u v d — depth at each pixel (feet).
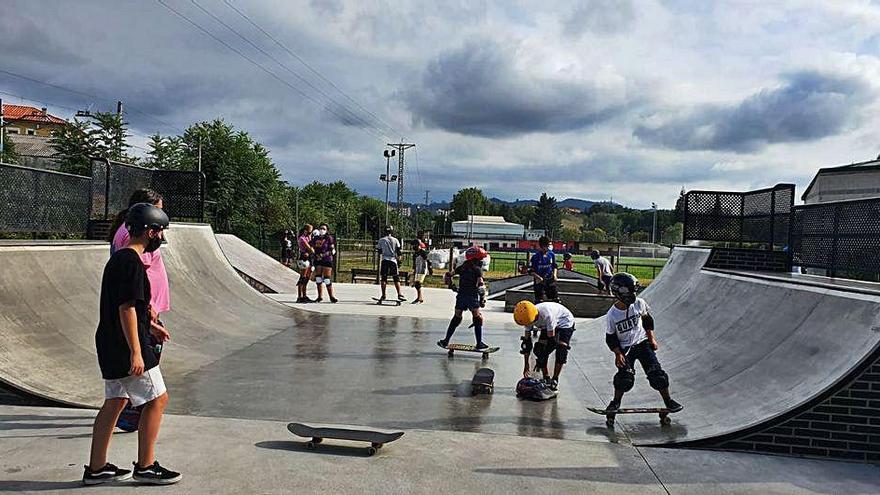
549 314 22.98
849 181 59.93
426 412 20.15
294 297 53.26
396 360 28.48
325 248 49.47
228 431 17.10
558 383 25.13
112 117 122.52
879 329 16.76
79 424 16.75
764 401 18.16
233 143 139.95
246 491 12.95
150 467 13.08
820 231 29.76
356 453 15.65
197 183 46.06
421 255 52.13
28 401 18.12
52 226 35.32
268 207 147.33
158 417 13.19
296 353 29.12
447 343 29.96
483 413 20.24
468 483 13.97
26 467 13.71
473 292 29.45
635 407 20.93
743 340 23.16
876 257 24.68
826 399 16.31
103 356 12.76
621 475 14.87
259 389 22.16
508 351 31.96
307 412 19.53
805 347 19.38
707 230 40.91
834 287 20.30
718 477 14.89
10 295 21.61
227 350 29.04
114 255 13.01
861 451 16.22
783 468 15.58
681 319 30.25
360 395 21.99
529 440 17.39
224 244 63.21
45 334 21.62
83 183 38.17
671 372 24.12
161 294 15.44
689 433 17.88
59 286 24.50
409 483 13.80
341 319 40.96
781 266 34.01
